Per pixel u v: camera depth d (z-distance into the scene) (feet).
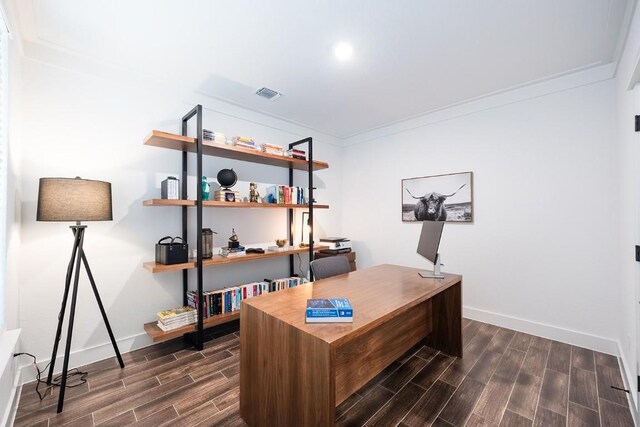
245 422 5.20
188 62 7.59
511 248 9.34
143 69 7.93
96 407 5.61
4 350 4.73
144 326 8.17
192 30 6.28
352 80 8.62
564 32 6.32
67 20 5.91
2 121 5.09
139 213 8.21
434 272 7.52
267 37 6.54
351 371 5.27
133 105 8.14
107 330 7.13
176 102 9.01
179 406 5.65
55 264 6.93
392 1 5.43
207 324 8.30
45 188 5.63
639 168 5.49
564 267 8.36
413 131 11.91
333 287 6.42
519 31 6.31
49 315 6.83
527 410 5.46
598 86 7.80
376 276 7.52
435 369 6.93
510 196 9.35
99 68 7.53
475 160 10.14
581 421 5.16
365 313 4.78
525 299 9.05
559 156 8.43
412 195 11.92
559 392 5.99
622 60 6.51
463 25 6.13
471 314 10.18
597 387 6.15
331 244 12.54
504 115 9.48
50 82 6.86
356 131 13.70
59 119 6.97
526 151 9.03
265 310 4.89
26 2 5.38
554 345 8.14
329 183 14.11
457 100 10.10
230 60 7.50
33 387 6.23
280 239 11.51
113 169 7.77
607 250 7.68
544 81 8.63
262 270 11.26
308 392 4.01
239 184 10.55
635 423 5.05
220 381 6.50
